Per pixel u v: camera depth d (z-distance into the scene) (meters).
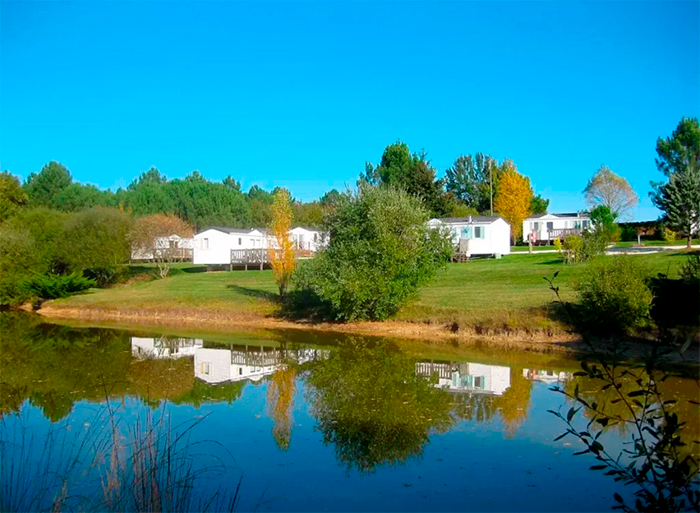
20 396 13.44
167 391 13.97
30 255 35.91
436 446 9.72
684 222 34.84
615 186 61.53
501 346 19.22
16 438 10.12
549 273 28.58
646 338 15.70
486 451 9.45
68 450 9.33
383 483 8.23
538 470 8.56
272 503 7.64
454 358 17.64
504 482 8.19
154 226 42.34
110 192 81.56
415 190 59.72
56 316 30.61
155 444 8.32
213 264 45.12
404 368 16.42
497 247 39.59
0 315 31.48
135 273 44.97
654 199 48.38
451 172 80.75
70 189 74.19
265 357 18.75
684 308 15.41
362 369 16.45
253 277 38.03
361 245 22.86
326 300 24.67
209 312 28.16
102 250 38.44
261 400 13.00
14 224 41.00
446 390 13.67
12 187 57.06
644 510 4.57
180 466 8.71
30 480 8.03
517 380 14.50
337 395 13.38
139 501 7.07
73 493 7.57
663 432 4.48
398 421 11.20
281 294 27.89
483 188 73.19
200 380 15.27
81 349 20.61
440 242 23.41
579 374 4.82
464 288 27.16
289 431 10.62
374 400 12.84
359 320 24.17
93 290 37.97
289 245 27.92
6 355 19.36
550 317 19.80
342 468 8.84
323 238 25.12
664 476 4.50
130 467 8.16
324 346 20.53
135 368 17.00
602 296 16.83
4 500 7.34
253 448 9.73
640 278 16.89
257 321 26.83
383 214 22.72
